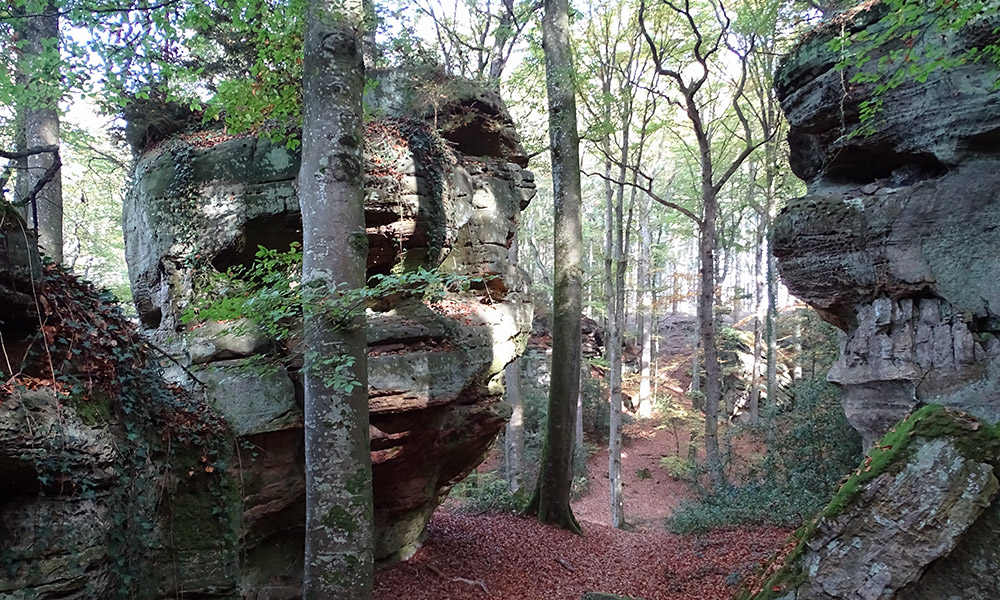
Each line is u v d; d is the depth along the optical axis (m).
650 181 14.57
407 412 7.12
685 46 15.69
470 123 9.83
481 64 16.59
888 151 6.54
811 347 19.39
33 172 9.48
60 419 3.89
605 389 26.50
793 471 11.81
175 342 7.46
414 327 7.59
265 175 7.71
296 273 7.64
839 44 5.64
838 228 6.66
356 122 5.61
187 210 7.73
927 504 3.75
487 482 18.39
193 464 5.68
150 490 5.01
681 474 20.80
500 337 9.12
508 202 10.18
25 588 3.55
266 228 7.78
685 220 26.45
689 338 34.62
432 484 8.95
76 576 3.83
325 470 5.04
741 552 9.12
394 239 8.07
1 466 3.45
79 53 6.06
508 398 16.27
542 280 32.06
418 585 8.07
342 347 5.20
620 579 8.93
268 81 7.29
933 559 3.66
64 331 4.49
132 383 5.06
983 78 5.68
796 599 4.07
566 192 11.98
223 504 5.84
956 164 5.93
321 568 4.89
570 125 12.06
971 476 3.70
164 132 8.82
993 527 3.64
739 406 24.83
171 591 5.09
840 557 3.96
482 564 9.22
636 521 16.69
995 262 5.73
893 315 6.29
